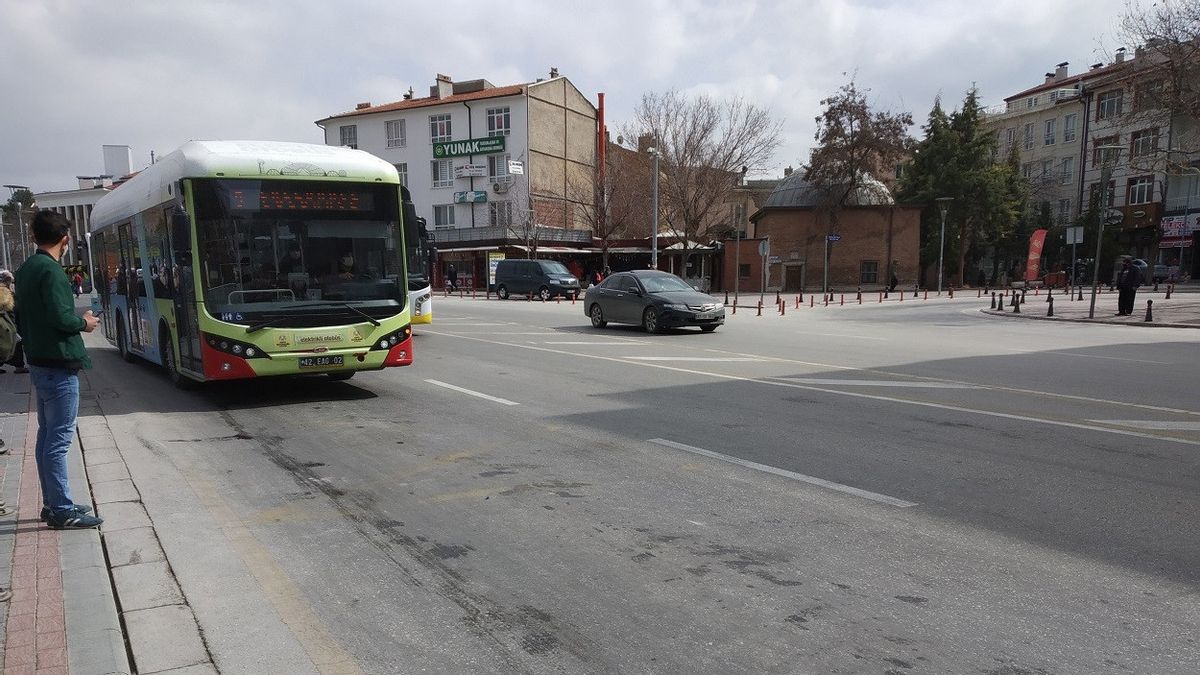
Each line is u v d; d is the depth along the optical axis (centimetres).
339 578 410
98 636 338
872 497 530
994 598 373
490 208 5509
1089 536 451
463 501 536
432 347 1547
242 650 335
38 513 504
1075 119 5588
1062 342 1612
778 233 5003
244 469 630
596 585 396
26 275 452
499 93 5303
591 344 1598
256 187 882
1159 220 4681
